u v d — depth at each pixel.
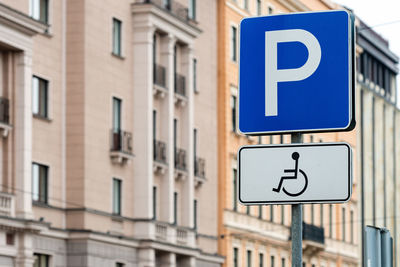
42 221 43.78
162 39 55.50
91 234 47.38
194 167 60.06
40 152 45.97
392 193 96.75
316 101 8.89
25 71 43.94
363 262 12.02
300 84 8.91
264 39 8.99
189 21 59.19
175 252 54.50
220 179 63.47
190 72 58.31
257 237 68.50
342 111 8.84
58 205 47.19
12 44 43.16
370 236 11.98
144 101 52.41
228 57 64.75
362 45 90.31
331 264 82.19
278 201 8.93
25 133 43.75
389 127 97.31
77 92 48.25
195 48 61.09
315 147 8.90
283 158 8.95
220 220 63.16
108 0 50.53
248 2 68.25
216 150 63.38
